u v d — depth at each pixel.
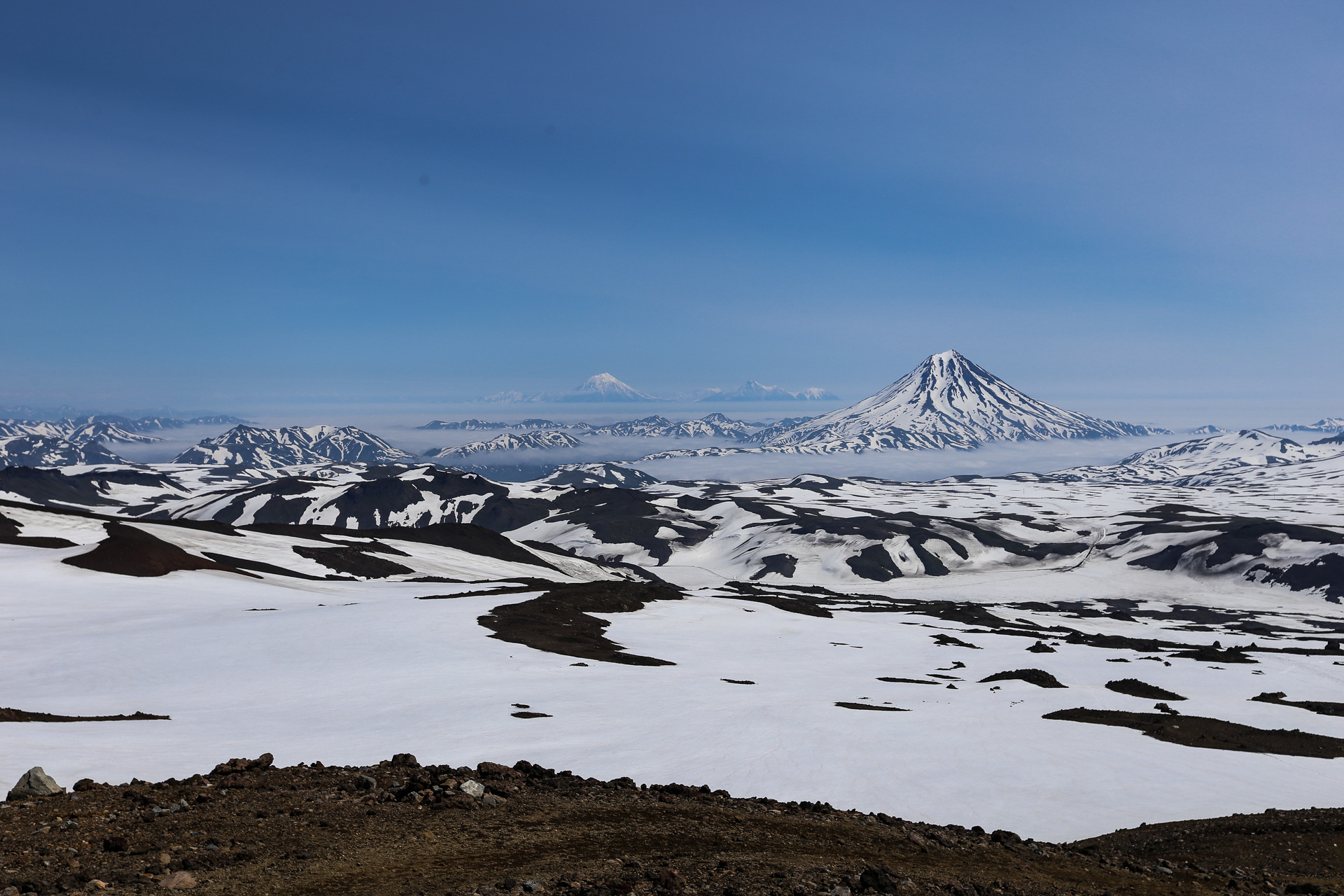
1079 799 37.38
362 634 85.19
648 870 16.55
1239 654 102.00
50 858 14.77
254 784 21.16
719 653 93.75
